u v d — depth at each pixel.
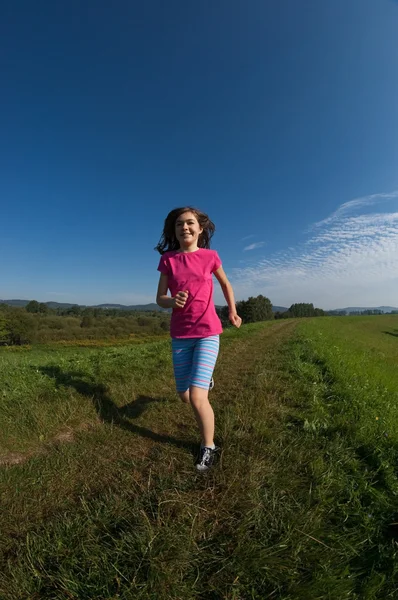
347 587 1.44
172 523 1.75
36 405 3.35
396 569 1.52
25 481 2.17
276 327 22.23
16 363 5.44
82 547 1.59
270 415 3.36
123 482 2.18
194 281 2.69
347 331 26.61
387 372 7.59
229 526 1.77
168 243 3.31
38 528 1.75
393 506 1.96
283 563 1.54
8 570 1.52
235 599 1.40
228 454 2.44
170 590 1.41
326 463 2.40
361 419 3.26
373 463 2.49
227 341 10.47
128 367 5.43
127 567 1.51
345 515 1.92
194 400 2.42
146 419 3.28
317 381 5.06
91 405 3.54
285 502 1.95
